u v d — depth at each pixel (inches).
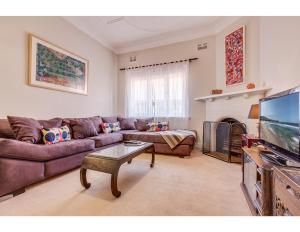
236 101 125.4
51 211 56.5
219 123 136.6
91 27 150.5
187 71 161.3
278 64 89.7
